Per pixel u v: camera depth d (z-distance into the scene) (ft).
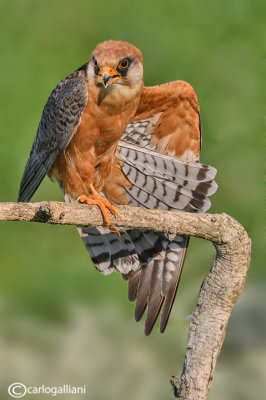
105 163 33.78
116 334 42.73
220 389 38.47
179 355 41.09
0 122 49.08
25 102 49.98
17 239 49.29
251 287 43.19
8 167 48.34
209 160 48.55
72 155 33.47
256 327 41.11
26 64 51.31
